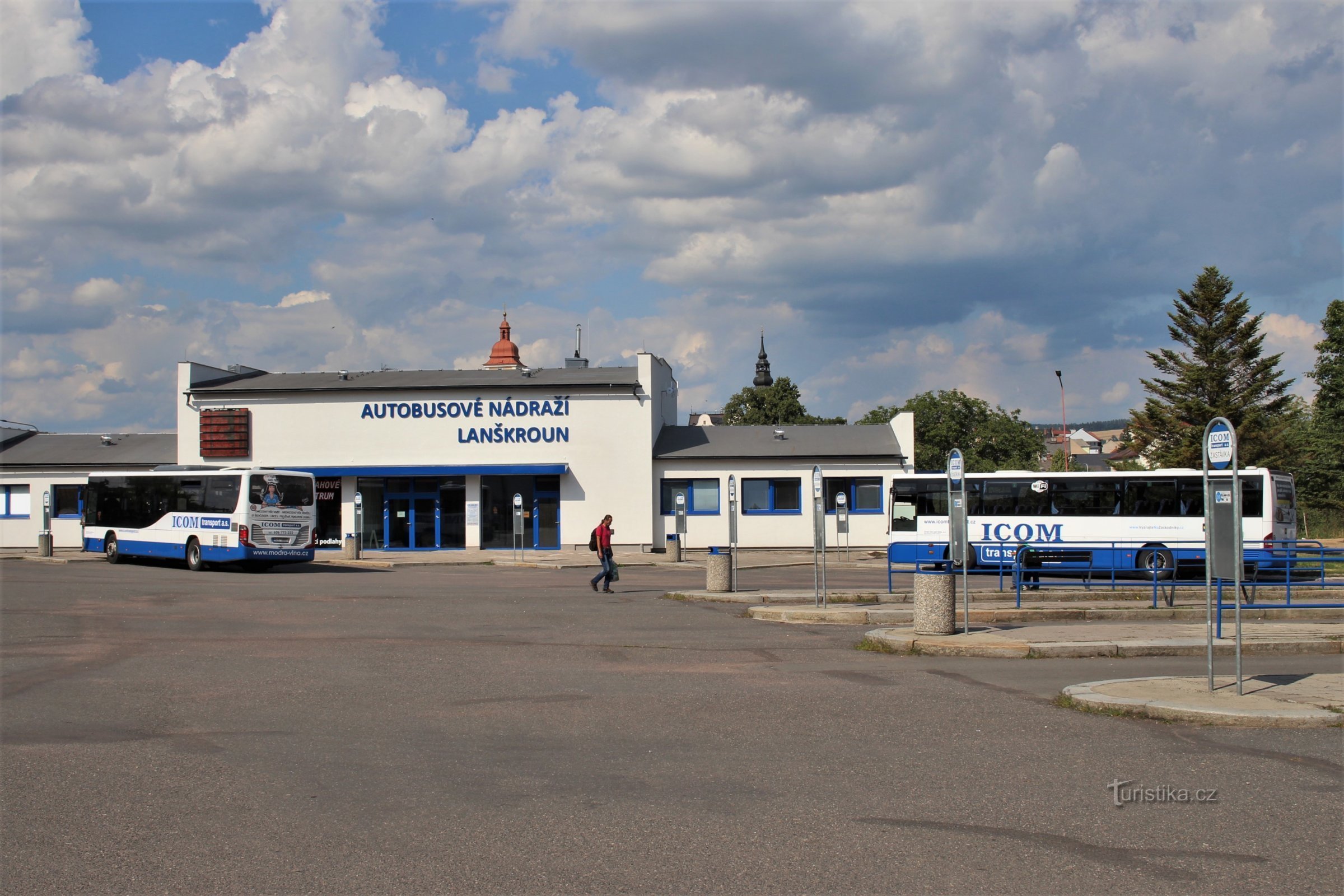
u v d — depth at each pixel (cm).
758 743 839
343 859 557
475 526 4309
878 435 4606
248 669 1234
